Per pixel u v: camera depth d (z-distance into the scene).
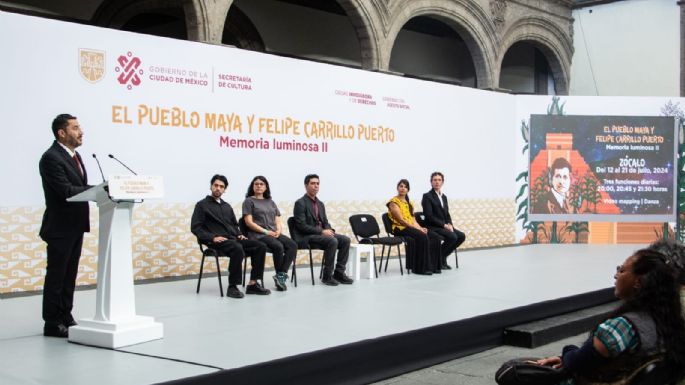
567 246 11.80
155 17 12.65
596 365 2.42
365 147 9.63
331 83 9.16
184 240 7.71
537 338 5.53
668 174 12.36
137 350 4.25
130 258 4.54
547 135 12.13
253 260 6.61
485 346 5.46
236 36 11.72
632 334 2.36
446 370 4.82
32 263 6.59
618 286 2.50
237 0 11.51
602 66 14.54
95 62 6.88
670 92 13.78
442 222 8.53
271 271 8.46
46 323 4.67
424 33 14.75
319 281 7.54
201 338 4.62
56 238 4.59
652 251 2.46
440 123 10.73
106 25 10.50
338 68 9.25
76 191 4.45
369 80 9.66
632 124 12.27
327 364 4.26
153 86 7.34
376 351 4.57
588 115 12.20
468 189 11.23
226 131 8.00
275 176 8.54
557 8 14.35
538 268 8.79
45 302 4.65
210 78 7.84
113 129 7.04
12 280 6.47
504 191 11.84
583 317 6.23
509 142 11.91
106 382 3.55
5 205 6.38
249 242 6.61
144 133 7.27
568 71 14.79
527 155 12.09
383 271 8.45
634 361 2.38
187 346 4.37
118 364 3.90
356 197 9.54
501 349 5.49
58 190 4.43
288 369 4.05
